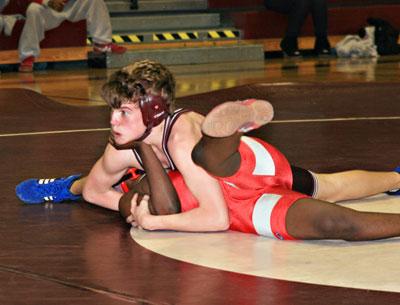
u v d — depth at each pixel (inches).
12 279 164.4
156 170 184.5
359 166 263.1
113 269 169.0
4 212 216.8
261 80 536.1
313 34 734.5
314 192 198.2
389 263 167.0
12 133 346.0
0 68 641.0
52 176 258.1
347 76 546.6
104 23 650.8
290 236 179.8
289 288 154.7
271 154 188.5
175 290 155.6
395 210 204.1
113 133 179.8
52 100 450.6
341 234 175.8
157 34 693.9
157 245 183.6
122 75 174.7
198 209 185.2
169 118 181.2
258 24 717.9
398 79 520.1
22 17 636.7
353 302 147.6
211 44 708.0
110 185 204.2
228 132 153.0
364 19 744.3
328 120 364.2
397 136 319.3
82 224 204.1
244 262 169.9
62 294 155.0
